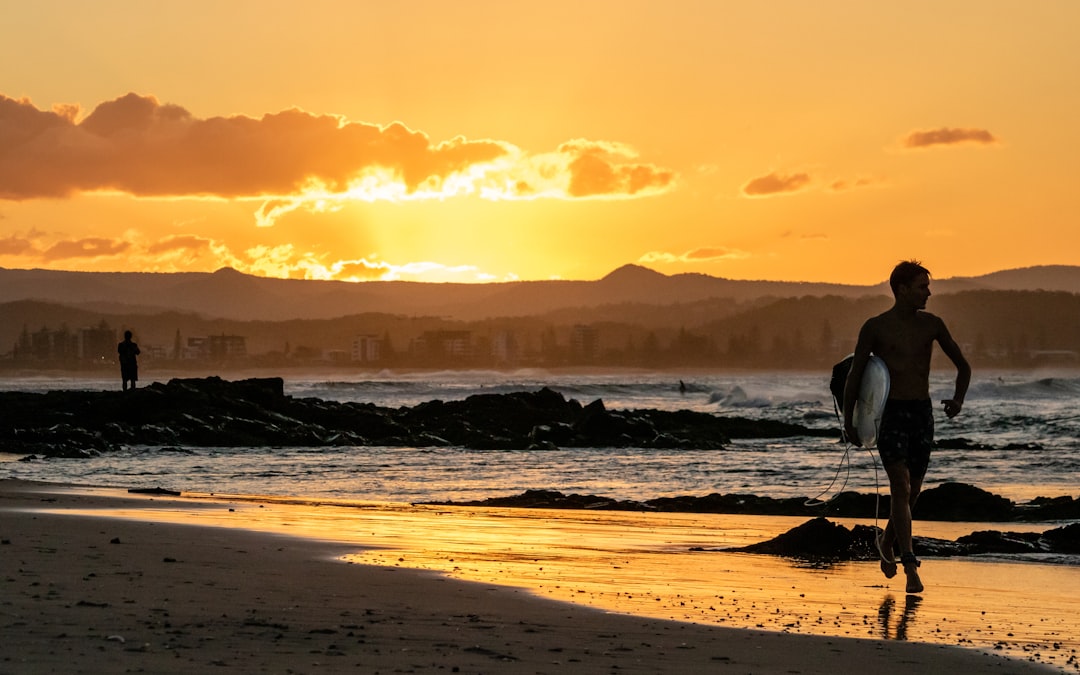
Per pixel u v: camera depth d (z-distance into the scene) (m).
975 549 12.56
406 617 6.98
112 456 33.38
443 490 23.86
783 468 30.86
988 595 9.19
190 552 9.97
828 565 11.09
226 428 40.84
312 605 7.29
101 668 5.04
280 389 47.12
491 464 32.00
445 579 8.94
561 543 12.85
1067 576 10.53
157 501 17.08
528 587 8.70
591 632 6.72
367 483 25.36
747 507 19.31
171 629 6.13
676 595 8.66
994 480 28.12
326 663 5.41
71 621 6.21
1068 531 13.44
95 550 9.70
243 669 5.17
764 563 11.16
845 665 5.98
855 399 9.17
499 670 5.46
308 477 26.72
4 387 181.75
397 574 9.12
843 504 19.23
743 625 7.27
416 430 44.97
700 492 24.33
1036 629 7.53
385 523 14.77
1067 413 65.56
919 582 8.97
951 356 9.12
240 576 8.55
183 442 39.09
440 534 13.38
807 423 66.25
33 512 14.05
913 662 6.13
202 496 19.33
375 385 164.50
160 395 42.12
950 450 39.41
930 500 18.56
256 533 12.24
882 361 9.03
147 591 7.49
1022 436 49.00
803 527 12.24
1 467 28.67
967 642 6.93
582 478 27.59
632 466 31.62
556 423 42.34
